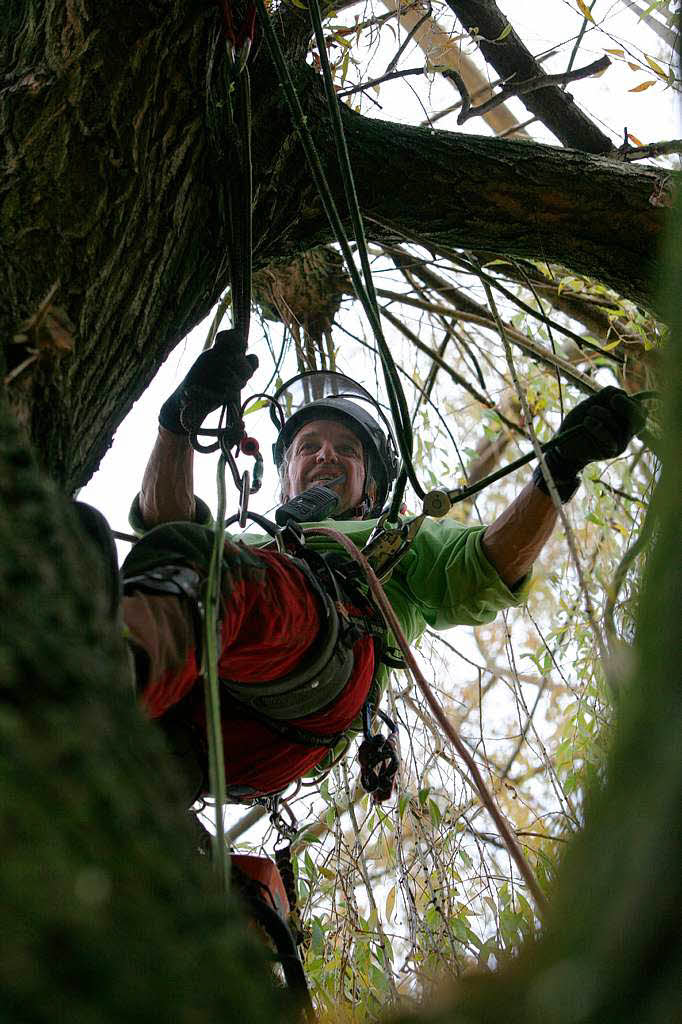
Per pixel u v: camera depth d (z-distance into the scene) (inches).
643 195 98.4
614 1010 24.4
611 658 55.6
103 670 38.4
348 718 84.6
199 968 29.3
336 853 105.9
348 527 102.1
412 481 87.9
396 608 101.6
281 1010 31.9
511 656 122.3
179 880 31.9
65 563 41.9
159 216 76.8
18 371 59.3
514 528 97.7
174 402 99.3
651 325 141.0
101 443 77.1
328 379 124.0
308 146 83.4
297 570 77.5
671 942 24.0
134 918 28.9
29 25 79.3
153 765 36.7
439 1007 31.7
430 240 99.3
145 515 104.3
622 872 26.0
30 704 33.9
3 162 72.3
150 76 77.9
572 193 97.4
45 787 31.0
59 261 69.9
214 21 82.4
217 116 83.1
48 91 74.7
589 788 30.0
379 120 96.6
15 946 25.9
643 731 27.7
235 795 85.0
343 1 116.1
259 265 96.8
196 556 67.1
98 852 30.1
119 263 73.1
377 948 98.8
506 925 99.7
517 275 131.6
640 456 161.2
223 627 67.1
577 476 94.9
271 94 90.3
